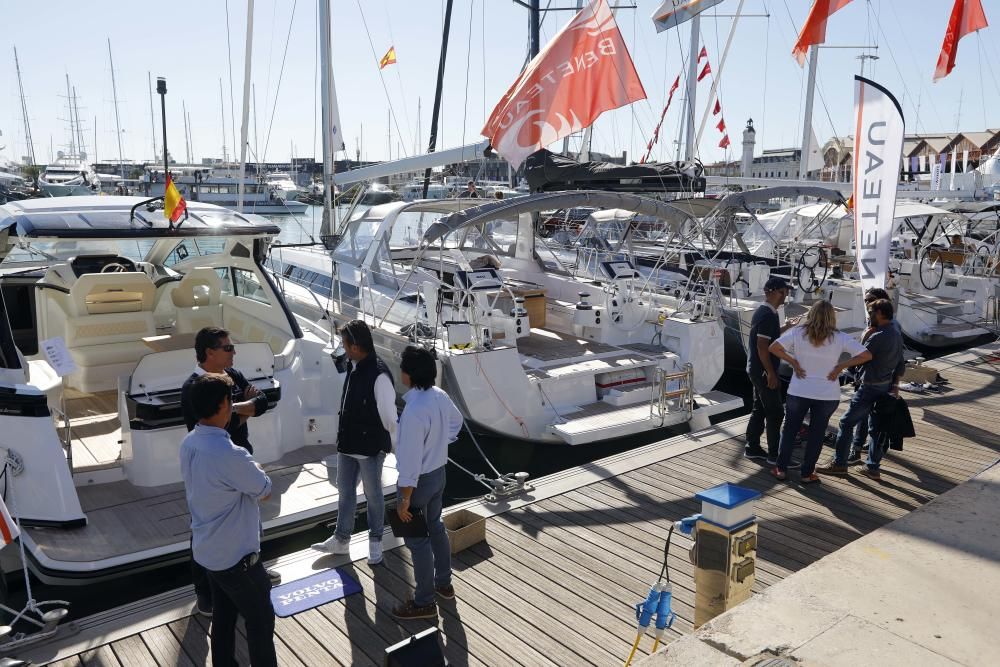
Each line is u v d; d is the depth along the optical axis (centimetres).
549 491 523
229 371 367
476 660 328
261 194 3503
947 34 942
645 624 291
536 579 400
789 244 1289
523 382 646
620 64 689
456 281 711
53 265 739
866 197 679
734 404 713
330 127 1109
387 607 368
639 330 791
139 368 465
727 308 943
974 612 261
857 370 573
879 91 660
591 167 771
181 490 466
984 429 659
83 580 383
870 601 268
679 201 968
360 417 389
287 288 965
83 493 460
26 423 416
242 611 283
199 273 690
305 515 445
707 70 1526
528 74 686
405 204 845
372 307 789
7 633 332
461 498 635
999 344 1008
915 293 1287
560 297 930
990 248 1373
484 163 1188
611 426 631
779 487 531
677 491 524
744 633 247
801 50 902
